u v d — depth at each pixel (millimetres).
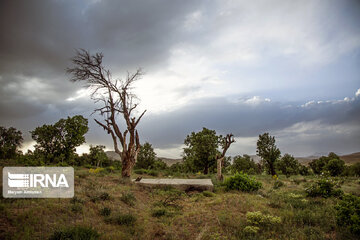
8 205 6965
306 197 11570
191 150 39625
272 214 8312
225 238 6410
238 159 54094
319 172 45438
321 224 7098
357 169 33969
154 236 6621
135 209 9414
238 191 14203
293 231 6676
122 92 18438
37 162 16062
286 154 49969
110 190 11633
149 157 45844
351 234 6258
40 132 24734
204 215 8656
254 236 6430
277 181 19203
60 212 7242
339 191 11156
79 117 26031
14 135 32312
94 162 45562
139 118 18156
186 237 6668
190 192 14461
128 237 6270
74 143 25328
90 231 5969
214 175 25922
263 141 38844
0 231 5402
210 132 36781
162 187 14859
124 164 17344
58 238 5496
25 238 5250
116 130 17781
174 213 9117
